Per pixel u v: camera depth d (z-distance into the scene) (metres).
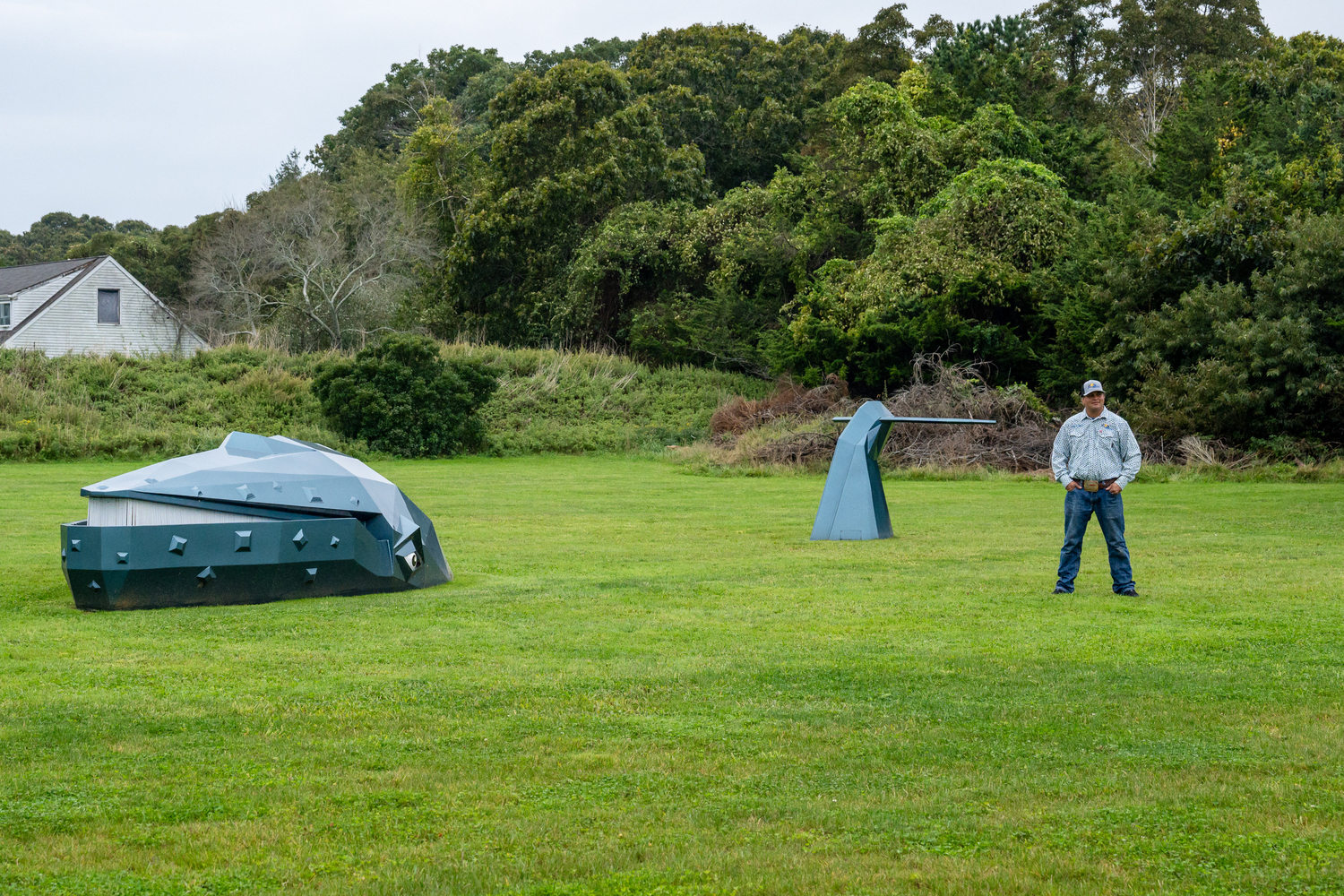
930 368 30.48
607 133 44.56
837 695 5.75
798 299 36.47
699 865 3.58
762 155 53.97
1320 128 34.72
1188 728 5.07
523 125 44.56
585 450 32.84
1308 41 48.81
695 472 25.81
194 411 31.86
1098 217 31.45
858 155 41.34
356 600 8.80
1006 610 8.20
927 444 25.86
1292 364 23.58
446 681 6.12
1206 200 30.80
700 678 6.13
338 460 9.50
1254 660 6.43
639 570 10.48
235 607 8.50
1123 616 7.91
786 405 31.11
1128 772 4.46
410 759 4.75
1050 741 4.91
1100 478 8.84
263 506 8.89
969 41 44.06
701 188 47.78
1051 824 3.92
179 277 62.53
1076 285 30.05
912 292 32.34
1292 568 10.17
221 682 6.14
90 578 8.35
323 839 3.85
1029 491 20.44
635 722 5.28
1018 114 43.06
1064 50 55.25
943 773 4.50
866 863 3.59
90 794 4.31
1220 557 10.95
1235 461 23.78
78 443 28.11
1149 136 44.09
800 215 42.06
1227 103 36.06
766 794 4.28
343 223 56.22
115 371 33.28
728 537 13.26
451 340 48.12
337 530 8.91
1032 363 31.02
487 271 45.78
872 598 8.81
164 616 8.14
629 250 42.41
